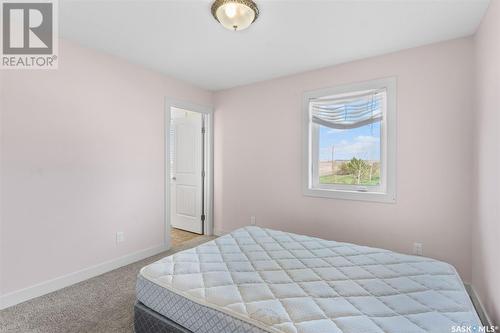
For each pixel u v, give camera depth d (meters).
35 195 2.06
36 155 2.07
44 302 1.99
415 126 2.36
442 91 2.23
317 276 1.45
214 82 3.42
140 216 2.89
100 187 2.51
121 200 2.70
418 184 2.35
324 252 1.81
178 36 2.19
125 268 2.65
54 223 2.18
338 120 2.83
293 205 3.12
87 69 2.39
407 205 2.41
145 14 1.86
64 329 1.68
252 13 1.73
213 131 3.88
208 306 1.20
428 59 2.29
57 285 2.19
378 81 2.53
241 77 3.21
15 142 1.95
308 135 2.99
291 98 3.12
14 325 1.71
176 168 4.29
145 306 1.47
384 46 2.34
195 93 3.57
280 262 1.64
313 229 2.98
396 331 0.97
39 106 2.08
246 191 3.55
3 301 1.90
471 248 2.13
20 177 1.98
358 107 2.71
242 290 1.29
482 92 1.84
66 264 2.26
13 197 1.95
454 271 1.52
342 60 2.67
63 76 2.22
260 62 2.73
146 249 2.96
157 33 2.14
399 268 1.53
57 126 2.19
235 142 3.65
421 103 2.33
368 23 1.96
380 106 2.59
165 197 3.17
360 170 2.73
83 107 2.36
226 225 3.79
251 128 3.48
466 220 2.15
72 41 2.27
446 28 2.02
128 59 2.68
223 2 1.65
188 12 1.83
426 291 1.27
